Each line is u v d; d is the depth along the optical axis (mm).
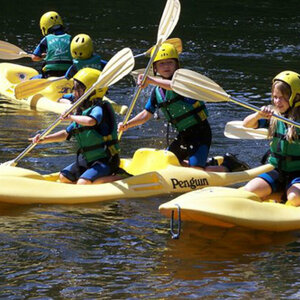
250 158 17359
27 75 26250
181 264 10844
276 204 12625
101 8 43969
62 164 16188
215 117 21562
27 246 11391
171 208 11797
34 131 19594
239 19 41281
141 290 9906
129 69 14469
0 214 12898
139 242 11711
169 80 14727
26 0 45812
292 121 12664
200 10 44125
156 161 15117
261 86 25453
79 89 14375
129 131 20031
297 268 10750
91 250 11320
